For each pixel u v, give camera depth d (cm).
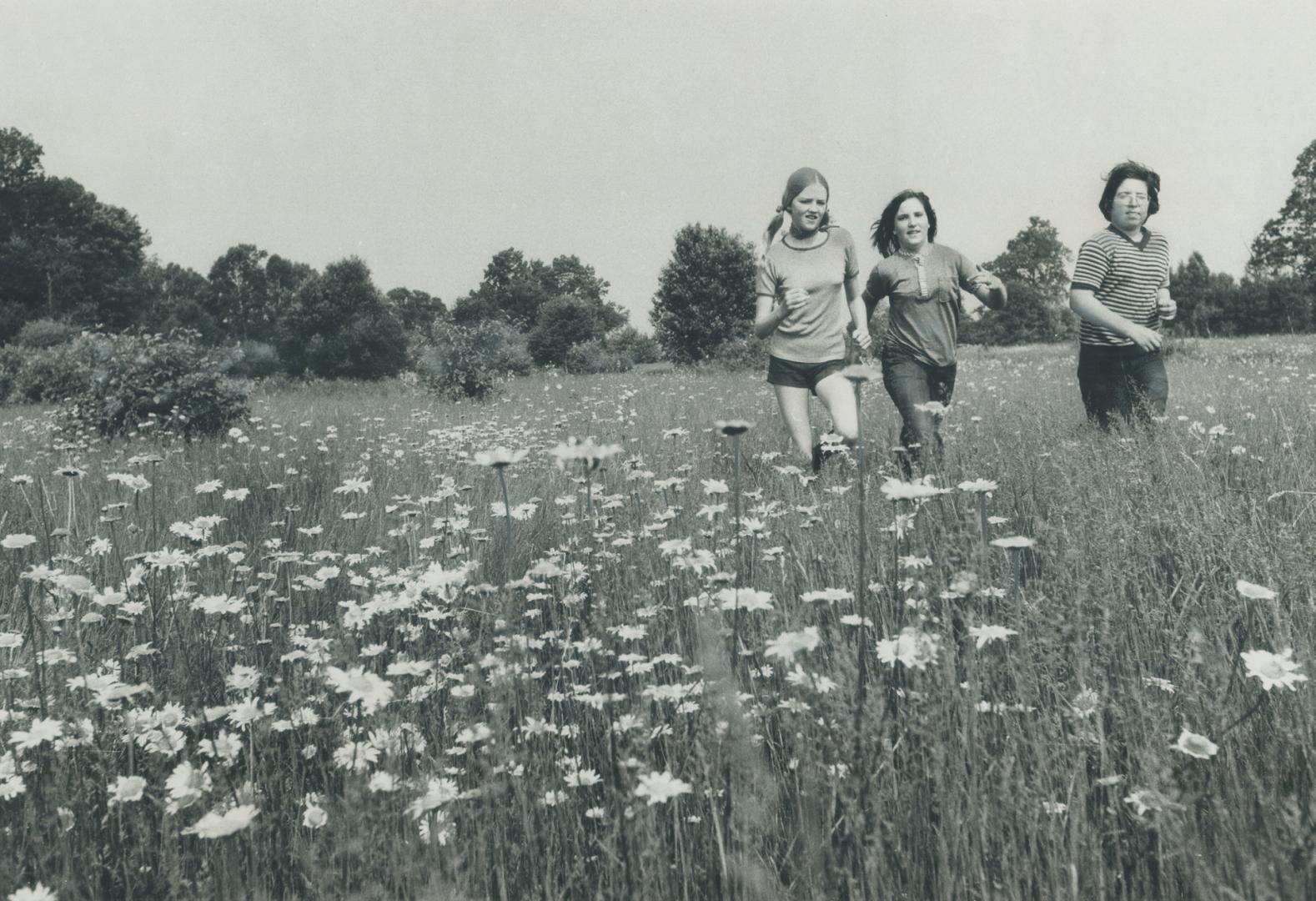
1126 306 588
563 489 531
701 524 362
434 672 238
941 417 561
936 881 159
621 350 5391
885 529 303
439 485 565
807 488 460
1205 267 6019
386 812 178
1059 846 159
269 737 212
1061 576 247
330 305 6838
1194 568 288
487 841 179
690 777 184
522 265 11175
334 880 166
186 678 253
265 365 5150
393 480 612
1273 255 5016
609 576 317
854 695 183
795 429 616
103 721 221
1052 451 460
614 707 221
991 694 208
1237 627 243
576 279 11462
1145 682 205
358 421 1238
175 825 183
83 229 7544
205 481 646
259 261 11444
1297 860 142
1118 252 585
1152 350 569
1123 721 192
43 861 171
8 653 268
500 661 215
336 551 426
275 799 204
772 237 627
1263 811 159
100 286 7375
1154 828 161
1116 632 229
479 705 241
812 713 182
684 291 4909
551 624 303
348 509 517
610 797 187
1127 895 161
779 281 614
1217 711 179
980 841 162
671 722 216
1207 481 389
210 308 10988
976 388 1147
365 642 287
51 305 6988
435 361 1784
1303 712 184
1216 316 4888
